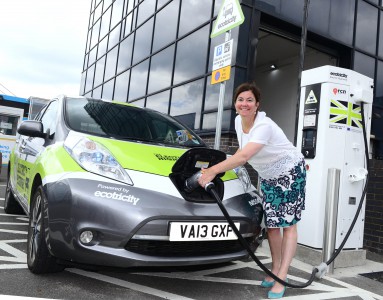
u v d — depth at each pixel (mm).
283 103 10898
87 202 2344
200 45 7996
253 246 2877
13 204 5039
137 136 3402
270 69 11648
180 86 8617
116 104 3918
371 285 3348
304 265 3729
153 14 10500
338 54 8320
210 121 7215
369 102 3961
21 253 3273
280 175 2750
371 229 4637
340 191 3809
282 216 2777
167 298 2568
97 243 2328
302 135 3986
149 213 2338
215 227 2537
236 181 3027
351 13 8219
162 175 2615
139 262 2312
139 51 11211
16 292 2406
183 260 2436
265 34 8859
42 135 3279
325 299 2828
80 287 2611
